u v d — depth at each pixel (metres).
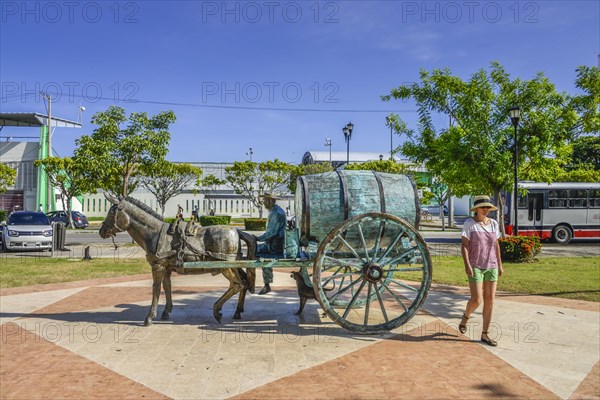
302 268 7.00
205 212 40.47
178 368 4.90
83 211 39.75
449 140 15.25
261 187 34.91
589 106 14.34
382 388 4.42
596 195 20.89
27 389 4.37
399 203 6.29
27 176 38.66
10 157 38.59
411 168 33.88
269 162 34.75
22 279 10.73
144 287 9.78
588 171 30.44
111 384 4.48
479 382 4.58
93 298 8.55
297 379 4.62
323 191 6.22
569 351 5.54
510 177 14.79
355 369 4.90
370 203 6.18
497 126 15.02
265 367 4.95
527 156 15.22
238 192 35.72
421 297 6.05
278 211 6.78
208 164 43.97
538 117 14.30
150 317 6.56
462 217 49.72
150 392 4.31
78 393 4.28
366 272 5.90
